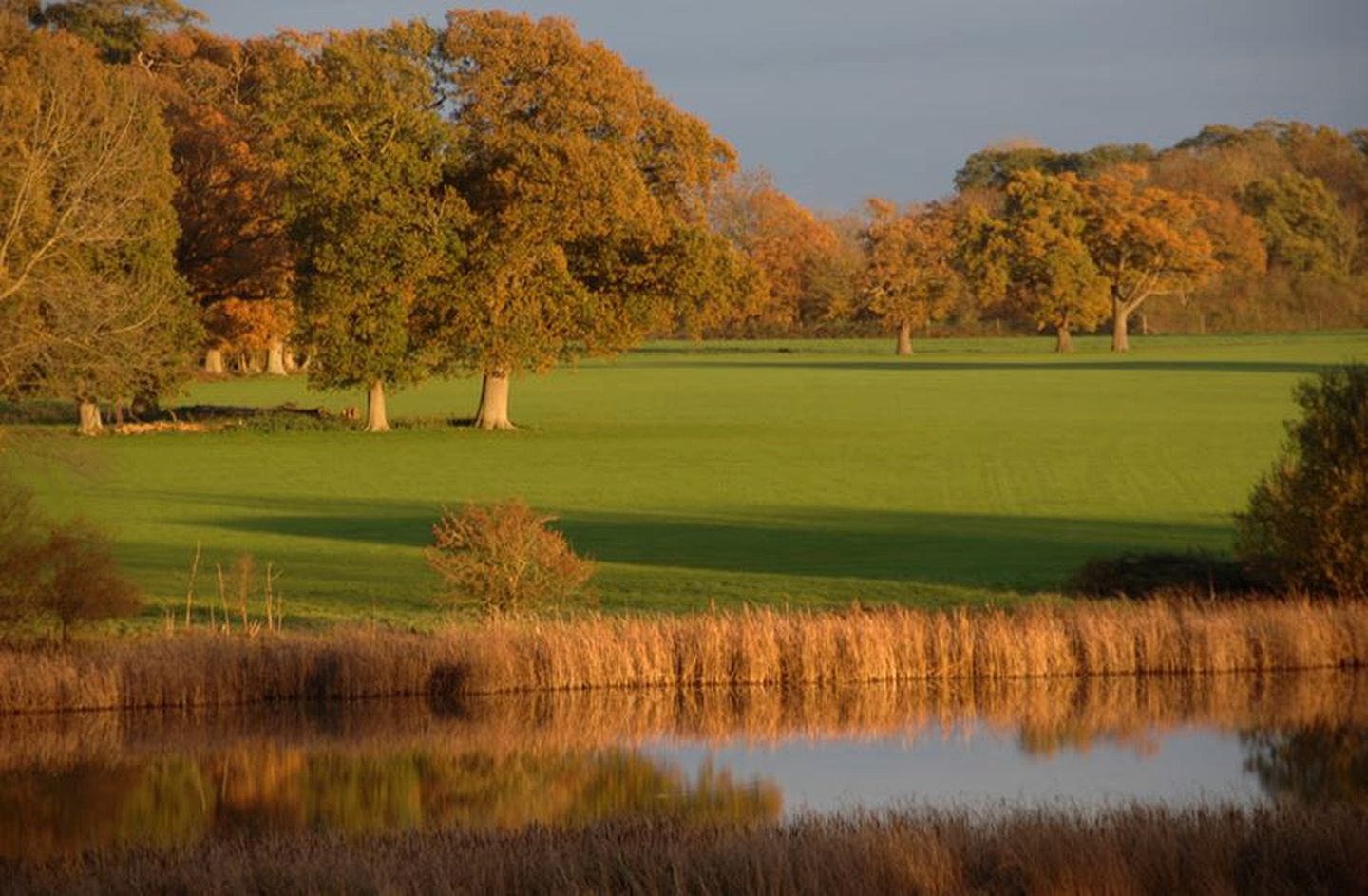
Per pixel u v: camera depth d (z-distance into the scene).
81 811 25.16
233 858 20.88
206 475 73.38
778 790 26.31
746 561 47.03
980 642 34.38
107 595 34.56
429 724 31.11
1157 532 52.56
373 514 59.59
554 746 29.58
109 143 56.41
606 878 18.94
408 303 91.19
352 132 89.50
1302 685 33.84
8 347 51.50
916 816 22.62
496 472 74.94
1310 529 38.16
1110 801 24.97
